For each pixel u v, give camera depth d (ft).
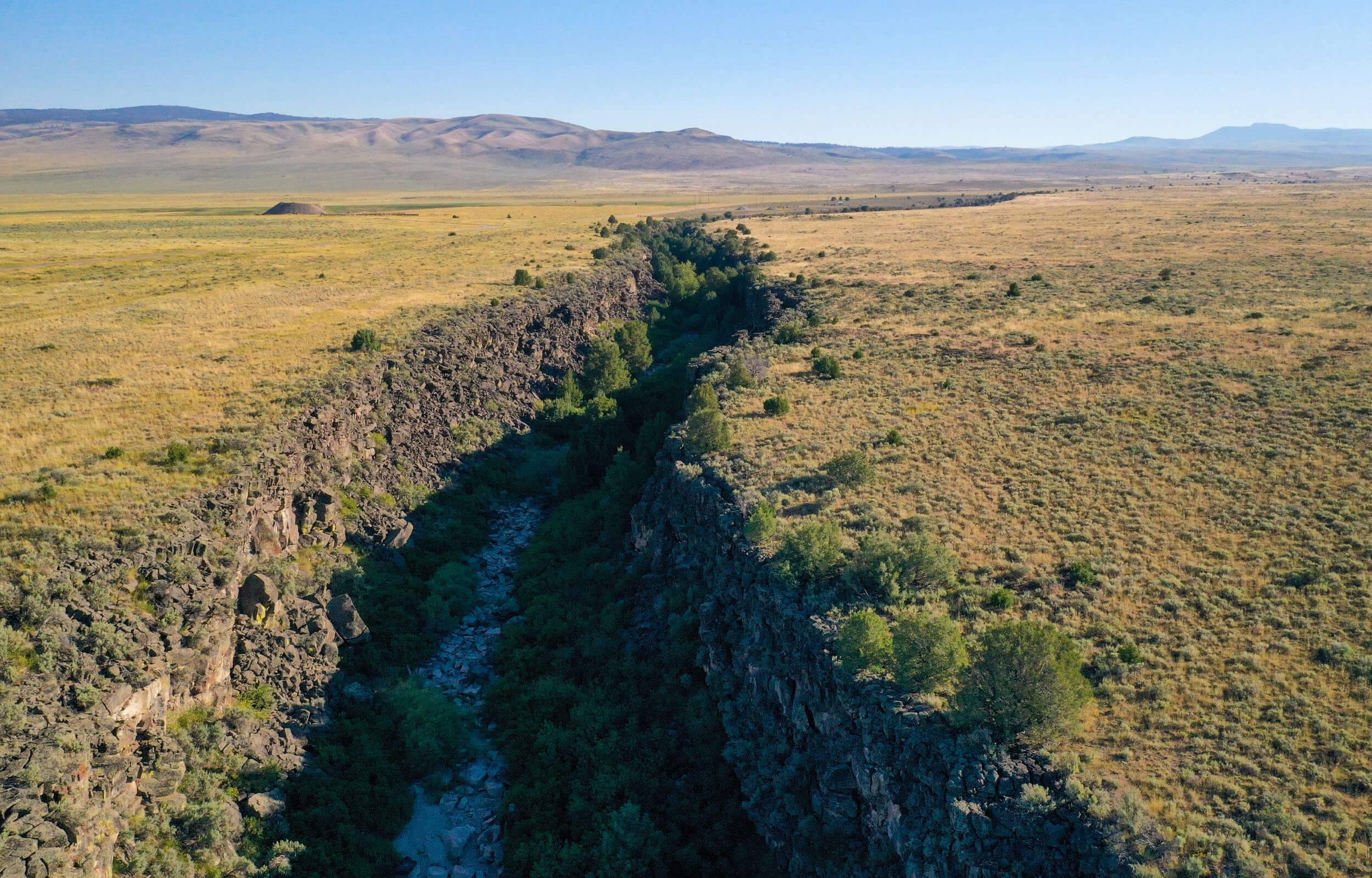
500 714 135.03
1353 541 111.04
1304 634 94.17
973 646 93.91
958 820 74.33
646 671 138.31
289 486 160.97
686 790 114.11
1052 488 136.87
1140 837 69.31
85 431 162.20
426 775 124.06
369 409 207.00
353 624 146.20
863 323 270.26
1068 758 78.69
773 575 115.96
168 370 207.41
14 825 77.56
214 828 97.60
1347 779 74.33
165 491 138.31
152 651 107.55
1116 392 179.93
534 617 159.53
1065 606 104.17
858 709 90.84
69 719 92.17
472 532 199.72
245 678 124.57
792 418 180.34
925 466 149.79
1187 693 87.25
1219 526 120.26
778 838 99.40
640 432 209.46
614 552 181.27
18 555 113.50
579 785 116.26
